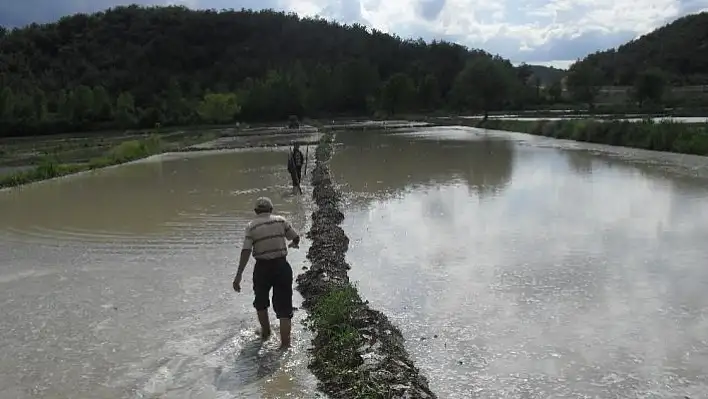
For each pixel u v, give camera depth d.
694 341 7.73
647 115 69.94
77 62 136.88
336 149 43.41
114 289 10.77
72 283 11.29
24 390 6.88
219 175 29.62
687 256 11.66
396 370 6.66
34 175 31.28
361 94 116.69
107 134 80.62
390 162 32.34
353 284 10.45
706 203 17.16
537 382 6.73
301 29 170.12
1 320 9.30
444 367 7.16
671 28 147.50
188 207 19.70
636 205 17.22
